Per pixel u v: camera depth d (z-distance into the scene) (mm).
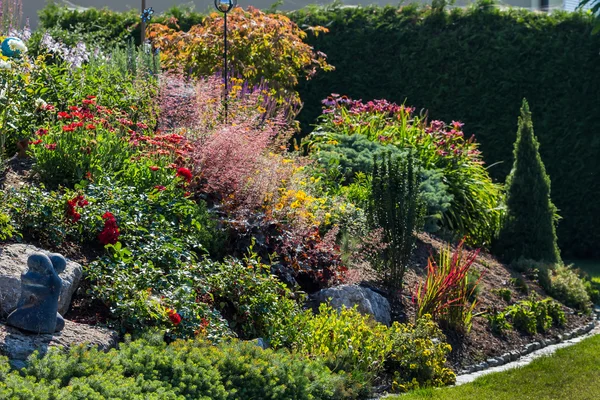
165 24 13938
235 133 7695
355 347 6094
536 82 13133
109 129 7586
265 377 4930
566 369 6832
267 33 12141
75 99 8359
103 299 5477
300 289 7281
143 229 6168
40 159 6836
